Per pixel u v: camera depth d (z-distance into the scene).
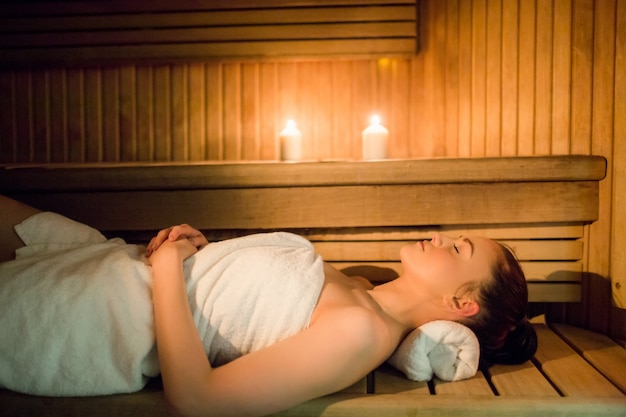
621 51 1.52
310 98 1.97
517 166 1.57
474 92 1.80
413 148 1.95
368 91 1.96
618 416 1.09
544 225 1.62
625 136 1.52
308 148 1.98
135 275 1.16
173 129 2.01
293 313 1.14
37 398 1.11
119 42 1.95
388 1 1.90
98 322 1.11
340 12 1.91
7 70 2.03
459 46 1.85
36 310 1.11
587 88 1.59
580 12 1.58
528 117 1.68
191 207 1.62
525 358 1.33
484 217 1.60
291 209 1.62
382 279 1.67
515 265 1.29
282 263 1.19
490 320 1.27
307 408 1.09
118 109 2.01
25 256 1.29
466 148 1.84
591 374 1.26
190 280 1.18
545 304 1.70
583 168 1.56
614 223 1.54
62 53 1.97
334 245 1.67
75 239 1.35
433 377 1.26
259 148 1.99
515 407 1.10
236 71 1.98
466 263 1.27
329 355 1.03
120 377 1.11
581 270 1.62
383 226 1.64
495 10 1.74
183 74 1.99
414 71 1.94
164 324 1.07
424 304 1.30
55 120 2.03
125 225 1.64
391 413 1.09
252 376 1.01
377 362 1.12
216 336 1.16
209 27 1.94
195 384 1.01
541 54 1.65
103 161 2.03
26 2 1.96
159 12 1.94
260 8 1.92
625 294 1.52
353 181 1.60
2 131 2.03
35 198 1.65
